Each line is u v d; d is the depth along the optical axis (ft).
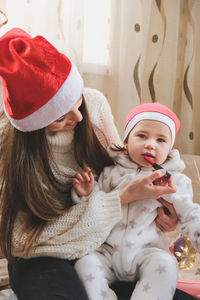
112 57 6.64
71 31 6.13
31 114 2.99
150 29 6.93
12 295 3.60
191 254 4.43
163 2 6.87
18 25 5.83
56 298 2.68
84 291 2.87
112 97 6.75
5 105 3.16
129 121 3.78
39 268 3.00
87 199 3.35
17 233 3.26
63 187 3.41
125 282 3.30
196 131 7.59
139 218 3.32
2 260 4.24
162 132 3.46
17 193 3.23
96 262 3.10
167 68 7.13
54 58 2.98
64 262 3.08
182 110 7.41
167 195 3.30
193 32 7.18
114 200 3.24
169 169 3.56
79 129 3.54
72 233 3.16
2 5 5.57
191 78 7.30
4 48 3.01
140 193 3.21
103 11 6.44
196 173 5.74
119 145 4.02
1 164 3.39
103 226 3.17
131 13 6.58
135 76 6.82
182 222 3.31
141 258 3.16
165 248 3.43
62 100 2.98
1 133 3.49
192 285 3.82
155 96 7.16
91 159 3.67
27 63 2.91
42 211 3.20
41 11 5.96
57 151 3.58
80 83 3.11
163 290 2.86
